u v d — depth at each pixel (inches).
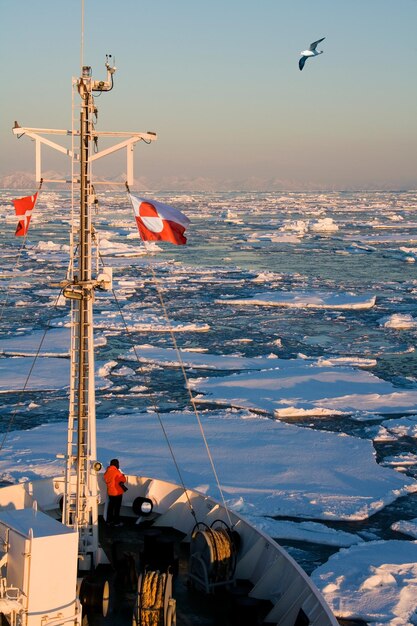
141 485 539.2
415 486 910.4
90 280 411.8
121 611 403.2
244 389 1323.8
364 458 996.6
